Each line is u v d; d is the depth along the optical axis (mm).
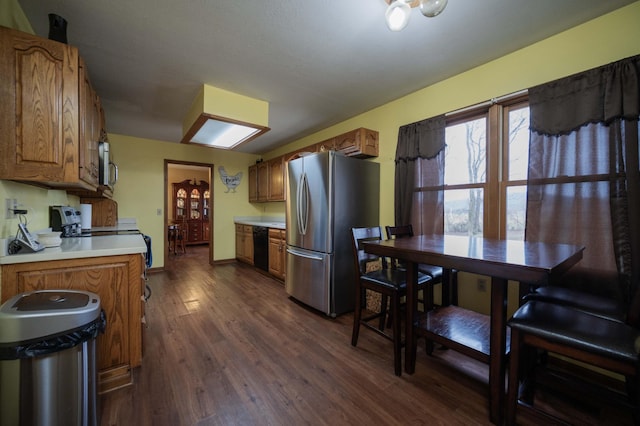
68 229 2262
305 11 1627
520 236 2152
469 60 2191
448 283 2043
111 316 1614
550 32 1848
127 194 4445
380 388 1627
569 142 1770
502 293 1311
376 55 2109
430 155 2572
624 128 1557
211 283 3904
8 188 1457
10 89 1371
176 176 8031
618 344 1008
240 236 5367
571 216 1753
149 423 1346
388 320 2473
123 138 4418
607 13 1669
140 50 2016
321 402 1505
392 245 1714
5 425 999
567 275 1725
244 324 2527
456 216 2547
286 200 3365
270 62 2195
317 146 3699
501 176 2240
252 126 2885
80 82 1562
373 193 3098
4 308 1067
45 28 1778
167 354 1991
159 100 2916
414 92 2771
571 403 1501
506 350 1378
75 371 1111
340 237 2799
